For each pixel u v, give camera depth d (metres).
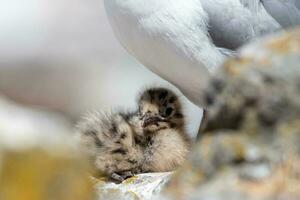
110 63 25.31
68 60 25.36
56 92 24.52
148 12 12.51
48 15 26.73
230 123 7.63
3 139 8.20
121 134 12.33
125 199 10.51
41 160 7.93
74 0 27.11
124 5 12.61
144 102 12.95
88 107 23.83
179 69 12.98
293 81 7.52
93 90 24.45
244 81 7.61
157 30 12.58
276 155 7.41
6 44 25.69
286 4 12.97
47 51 25.61
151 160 12.41
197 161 7.59
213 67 12.77
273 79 7.56
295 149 7.40
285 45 7.79
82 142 12.28
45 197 7.80
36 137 8.41
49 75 24.84
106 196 10.59
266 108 7.52
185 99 15.30
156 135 12.55
